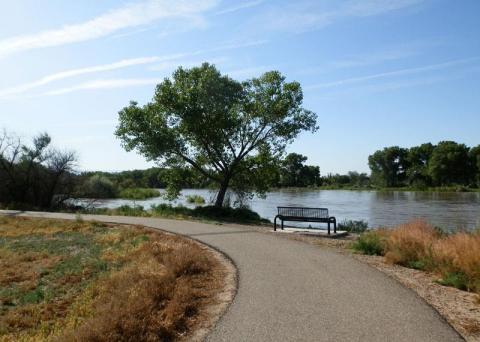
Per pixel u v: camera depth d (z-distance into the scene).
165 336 6.28
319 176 134.38
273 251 12.29
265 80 27.00
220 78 26.80
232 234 16.08
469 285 8.18
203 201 49.72
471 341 5.72
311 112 27.62
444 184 102.50
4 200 35.72
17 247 16.19
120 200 59.12
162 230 17.73
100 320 6.42
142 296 7.63
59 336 6.43
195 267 9.95
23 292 10.63
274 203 53.69
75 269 12.40
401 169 116.88
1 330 8.05
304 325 6.27
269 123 27.12
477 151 97.00
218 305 7.45
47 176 36.75
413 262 10.47
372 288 8.22
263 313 6.82
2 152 35.78
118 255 13.48
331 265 10.34
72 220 22.52
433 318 6.52
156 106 26.53
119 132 26.42
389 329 6.08
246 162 27.59
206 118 26.62
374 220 31.50
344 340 5.71
